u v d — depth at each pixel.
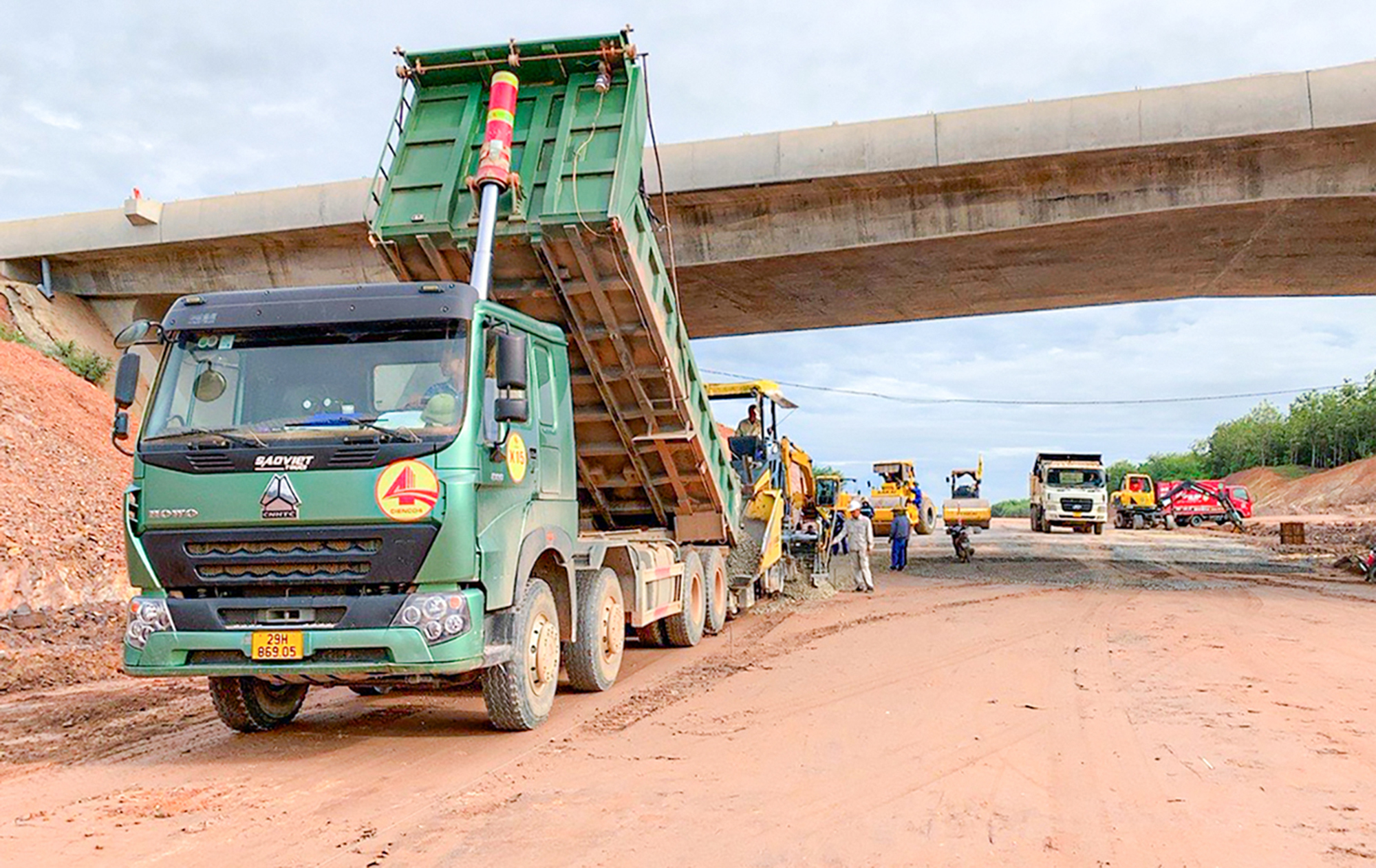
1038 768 6.89
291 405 7.48
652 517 13.70
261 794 6.62
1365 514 56.03
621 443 12.30
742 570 16.23
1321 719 8.33
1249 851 5.23
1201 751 7.28
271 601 7.20
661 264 11.20
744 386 16.88
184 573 7.30
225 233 26.36
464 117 10.59
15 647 12.46
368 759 7.54
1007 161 20.80
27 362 22.39
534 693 8.33
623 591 10.72
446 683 8.50
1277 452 91.88
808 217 23.09
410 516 7.08
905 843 5.41
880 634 13.87
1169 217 21.39
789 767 7.02
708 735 8.05
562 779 6.84
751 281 25.53
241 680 8.26
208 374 7.62
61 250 28.16
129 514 7.44
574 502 9.52
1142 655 11.74
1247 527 51.50
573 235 9.91
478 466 7.39
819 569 21.19
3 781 7.05
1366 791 6.29
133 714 9.43
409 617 7.05
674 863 5.15
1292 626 14.38
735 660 11.95
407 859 5.28
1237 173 20.61
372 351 7.57
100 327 30.73
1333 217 21.33
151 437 7.45
